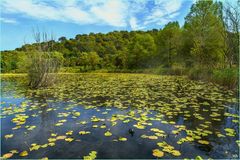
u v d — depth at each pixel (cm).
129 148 353
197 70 1591
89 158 312
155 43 3581
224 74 1127
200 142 371
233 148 350
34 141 386
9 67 3478
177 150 343
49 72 1192
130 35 6819
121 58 4009
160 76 2042
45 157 320
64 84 1322
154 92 925
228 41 1366
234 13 1298
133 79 1712
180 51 2523
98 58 4488
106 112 576
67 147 357
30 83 1241
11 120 521
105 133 412
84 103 709
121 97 813
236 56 1299
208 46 1845
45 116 554
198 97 792
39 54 1160
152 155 327
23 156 326
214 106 645
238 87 972
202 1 1962
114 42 6247
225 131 430
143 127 444
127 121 489
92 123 489
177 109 604
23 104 704
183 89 1010
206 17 1938
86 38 6269
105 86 1189
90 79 1814
